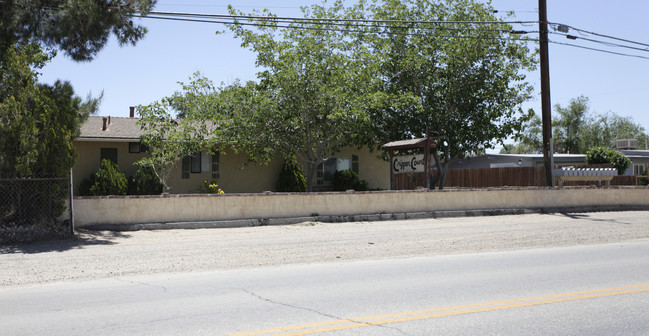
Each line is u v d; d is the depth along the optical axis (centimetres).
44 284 881
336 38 2255
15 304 730
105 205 1491
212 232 1494
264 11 2123
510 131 2505
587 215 2020
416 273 951
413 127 2469
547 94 2202
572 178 2425
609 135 6209
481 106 2472
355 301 729
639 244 1355
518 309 683
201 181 2366
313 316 649
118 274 964
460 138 2455
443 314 657
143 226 1507
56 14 1316
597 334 576
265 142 2186
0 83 1350
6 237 1273
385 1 2505
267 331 584
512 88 2492
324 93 2089
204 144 2283
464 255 1185
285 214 1681
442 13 2456
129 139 2202
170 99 2161
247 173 2459
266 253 1187
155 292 802
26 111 1317
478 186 2975
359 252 1214
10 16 1280
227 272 982
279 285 848
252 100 2120
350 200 1777
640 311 676
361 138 2427
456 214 1931
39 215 1358
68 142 1376
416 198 1881
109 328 600
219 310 682
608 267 1005
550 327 602
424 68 2469
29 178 1323
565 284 844
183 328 598
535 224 1731
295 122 2169
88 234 1405
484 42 2402
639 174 3747
